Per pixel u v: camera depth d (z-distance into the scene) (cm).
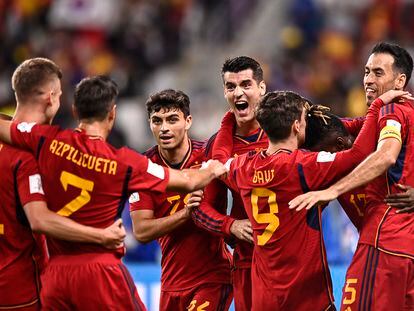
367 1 6222
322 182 2036
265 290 2108
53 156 2009
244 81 2264
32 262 2095
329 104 5622
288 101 2086
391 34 6088
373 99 2191
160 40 6128
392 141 2014
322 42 6053
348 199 2191
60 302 2039
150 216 2294
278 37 6103
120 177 2005
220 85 5866
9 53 5950
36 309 2103
